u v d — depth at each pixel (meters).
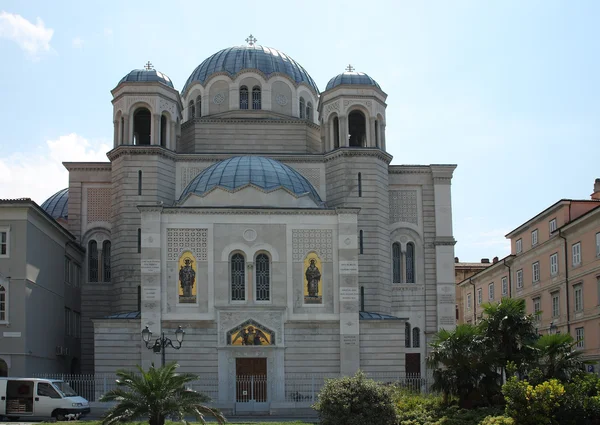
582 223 71.44
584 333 71.25
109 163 73.12
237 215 61.88
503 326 42.28
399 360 61.75
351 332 60.88
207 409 39.03
